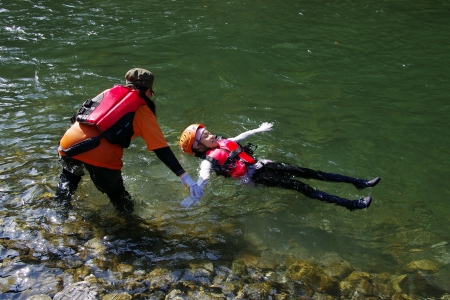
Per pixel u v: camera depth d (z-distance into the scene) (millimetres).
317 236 4199
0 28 8789
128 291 3447
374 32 9156
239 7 10492
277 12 10195
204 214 4410
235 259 3873
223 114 6094
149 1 10797
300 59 7879
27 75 7031
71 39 8430
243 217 4398
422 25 9539
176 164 3881
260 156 5180
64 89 6648
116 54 7863
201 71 7312
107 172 3930
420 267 3850
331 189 4793
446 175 4977
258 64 7629
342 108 6328
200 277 3639
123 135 3803
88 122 3760
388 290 3615
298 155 5246
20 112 5969
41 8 10016
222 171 4383
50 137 5430
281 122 5934
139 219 4277
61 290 3404
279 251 4004
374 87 6941
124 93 3896
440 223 4328
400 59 7934
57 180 4668
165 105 6281
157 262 3777
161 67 7402
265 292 3521
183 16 9828
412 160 5223
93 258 3762
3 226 4020
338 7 10586
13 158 4980
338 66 7648
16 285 3422
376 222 4363
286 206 4574
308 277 3709
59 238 3947
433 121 6012
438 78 7215
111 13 9906
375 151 5379
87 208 4336
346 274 3771
